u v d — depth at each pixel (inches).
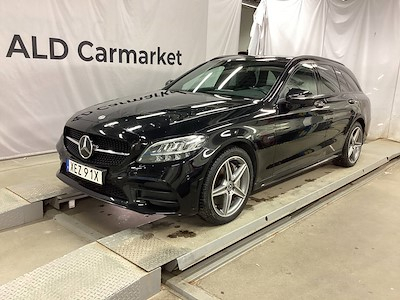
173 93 133.0
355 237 115.9
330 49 287.3
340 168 177.5
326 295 85.5
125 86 208.8
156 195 92.8
